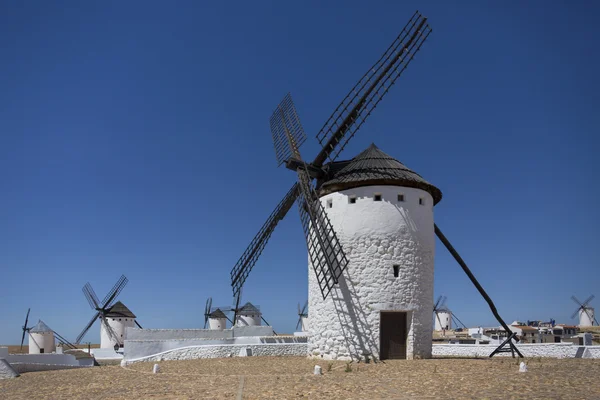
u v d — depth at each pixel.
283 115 27.59
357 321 22.36
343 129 24.66
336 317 22.91
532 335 58.75
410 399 12.30
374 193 23.23
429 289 23.41
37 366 28.72
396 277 22.56
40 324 47.34
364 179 23.16
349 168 24.41
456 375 16.05
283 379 16.86
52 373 22.53
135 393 14.73
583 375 14.98
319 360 22.89
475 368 17.70
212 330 36.97
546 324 77.69
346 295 22.80
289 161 25.17
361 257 22.80
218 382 16.61
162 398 13.59
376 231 22.86
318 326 23.64
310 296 24.53
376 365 20.19
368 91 24.20
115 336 60.72
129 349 29.30
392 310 22.23
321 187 24.84
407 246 22.92
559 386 13.16
